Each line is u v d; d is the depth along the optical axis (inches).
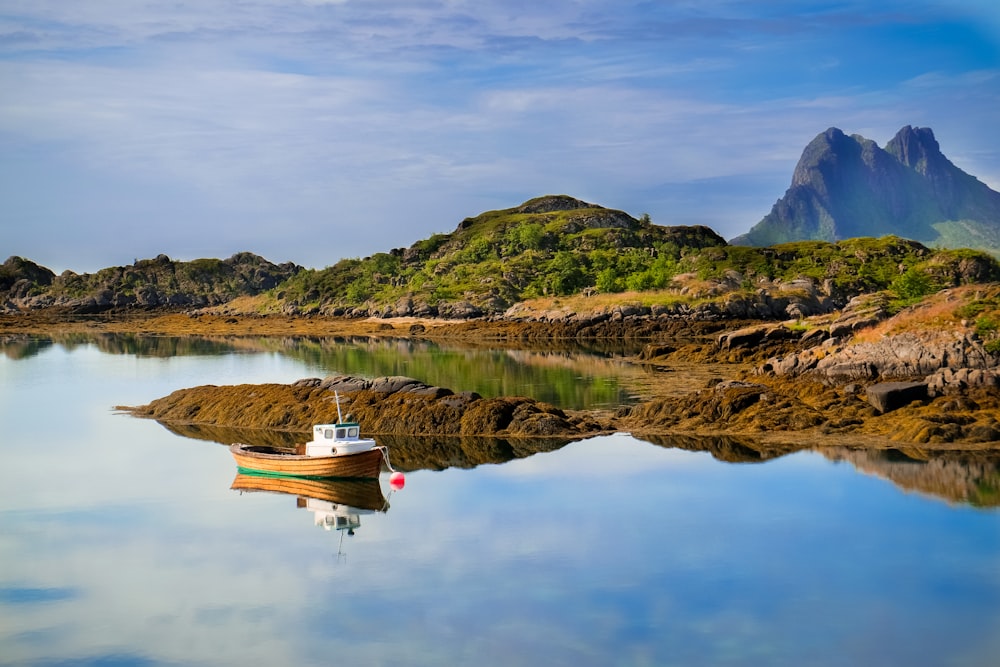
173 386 3796.8
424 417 2544.3
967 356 2723.9
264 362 4845.0
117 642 1266.0
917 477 1946.4
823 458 2134.6
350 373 4183.1
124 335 7495.1
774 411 2519.7
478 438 2448.3
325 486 2033.7
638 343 6043.3
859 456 2142.0
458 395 2637.8
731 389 2677.2
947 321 2925.7
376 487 2007.9
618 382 3614.7
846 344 3120.1
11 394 3585.1
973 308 2955.2
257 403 2800.2
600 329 6732.3
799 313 7480.3
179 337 7249.0
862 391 2677.2
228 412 2819.9
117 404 3275.1
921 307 3137.3
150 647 1247.5
